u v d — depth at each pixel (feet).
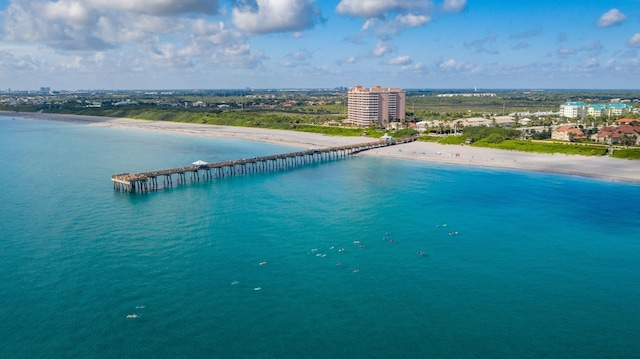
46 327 209.46
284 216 377.30
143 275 262.06
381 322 217.77
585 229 349.82
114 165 604.90
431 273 270.87
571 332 211.41
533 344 202.28
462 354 195.00
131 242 313.32
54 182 495.41
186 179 533.55
